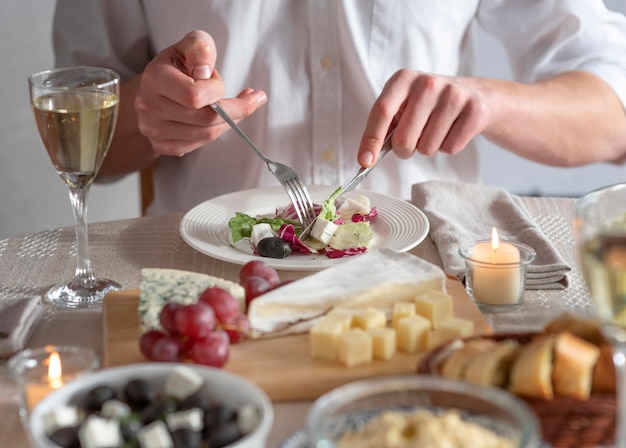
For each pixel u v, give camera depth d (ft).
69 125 3.82
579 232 2.65
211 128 5.30
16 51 8.92
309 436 2.37
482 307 3.84
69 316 3.82
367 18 6.38
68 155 3.90
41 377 2.86
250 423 2.49
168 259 4.49
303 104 6.50
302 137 6.57
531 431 2.24
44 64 9.10
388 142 5.12
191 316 3.05
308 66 6.45
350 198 4.97
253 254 4.42
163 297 3.50
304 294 3.53
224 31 6.35
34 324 3.68
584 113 6.32
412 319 3.31
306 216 4.77
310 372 3.12
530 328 3.64
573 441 2.57
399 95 5.00
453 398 2.48
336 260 4.25
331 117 6.48
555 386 2.61
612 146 6.57
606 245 2.52
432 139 5.12
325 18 6.30
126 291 3.88
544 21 6.79
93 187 9.49
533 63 6.93
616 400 2.51
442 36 6.65
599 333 2.86
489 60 10.81
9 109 9.05
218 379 2.68
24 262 4.50
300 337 3.46
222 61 6.44
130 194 9.70
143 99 5.25
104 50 6.81
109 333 3.47
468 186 5.19
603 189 3.19
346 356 3.15
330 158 6.54
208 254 4.31
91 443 2.34
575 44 6.77
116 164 6.72
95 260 4.48
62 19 6.89
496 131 6.06
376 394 2.49
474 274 3.86
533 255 3.92
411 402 2.50
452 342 2.97
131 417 2.46
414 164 6.65
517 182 11.32
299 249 4.44
